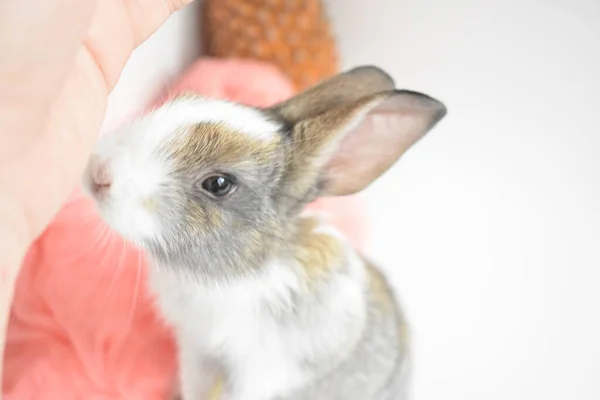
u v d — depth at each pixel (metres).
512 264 0.47
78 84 0.24
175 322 0.34
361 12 0.49
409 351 0.41
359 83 0.32
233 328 0.32
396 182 0.47
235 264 0.31
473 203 0.47
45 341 0.35
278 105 0.32
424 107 0.31
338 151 0.32
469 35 0.49
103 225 0.33
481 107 0.49
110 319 0.35
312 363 0.34
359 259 0.36
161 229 0.29
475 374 0.44
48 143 0.23
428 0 0.49
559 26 0.49
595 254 0.47
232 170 0.29
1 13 0.19
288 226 0.32
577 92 0.48
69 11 0.20
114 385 0.35
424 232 0.47
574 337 0.45
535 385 0.44
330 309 0.33
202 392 0.34
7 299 0.23
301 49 0.45
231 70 0.43
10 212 0.22
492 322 0.45
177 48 0.43
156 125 0.29
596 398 0.44
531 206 0.47
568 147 0.48
